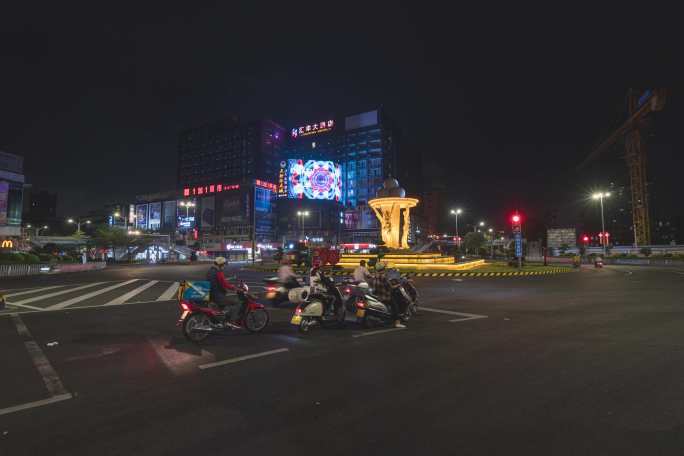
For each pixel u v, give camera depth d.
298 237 116.19
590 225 98.56
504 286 17.58
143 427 3.76
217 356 6.31
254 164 134.12
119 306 11.98
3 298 11.70
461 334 7.74
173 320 9.55
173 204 133.62
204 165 145.62
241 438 3.51
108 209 142.38
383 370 5.47
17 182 48.84
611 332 7.70
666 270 31.42
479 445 3.32
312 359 6.08
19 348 6.87
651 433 3.50
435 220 182.50
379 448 3.29
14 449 3.35
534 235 93.12
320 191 117.94
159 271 32.62
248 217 118.94
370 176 130.62
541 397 4.38
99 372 5.51
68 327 8.71
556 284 18.45
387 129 134.88
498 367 5.50
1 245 42.47
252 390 4.74
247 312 7.99
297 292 8.59
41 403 4.40
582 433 3.51
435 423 3.76
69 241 63.19
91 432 3.67
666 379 4.92
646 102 61.53
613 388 4.63
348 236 118.38
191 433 3.62
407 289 10.39
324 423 3.80
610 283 18.81
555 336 7.41
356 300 8.60
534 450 3.22
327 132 139.50
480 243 65.31
